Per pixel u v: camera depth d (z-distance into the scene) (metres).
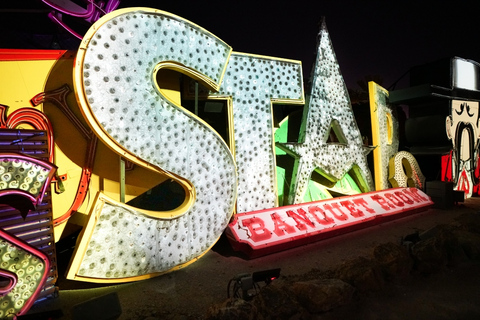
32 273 3.78
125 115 4.63
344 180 9.43
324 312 3.70
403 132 13.36
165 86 5.81
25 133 3.95
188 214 5.30
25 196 3.76
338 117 8.88
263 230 6.16
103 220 4.42
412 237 5.64
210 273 5.26
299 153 7.64
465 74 11.87
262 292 3.69
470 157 12.69
